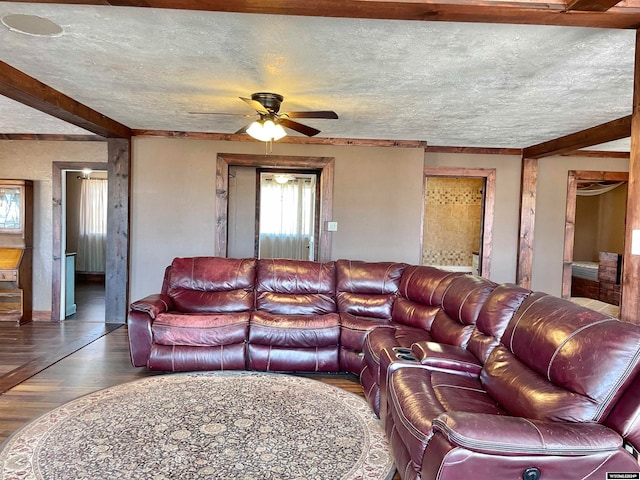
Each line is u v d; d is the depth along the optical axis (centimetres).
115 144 539
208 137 556
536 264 628
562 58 277
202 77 330
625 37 243
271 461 240
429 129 501
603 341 179
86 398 319
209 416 294
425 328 366
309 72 314
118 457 240
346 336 383
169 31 249
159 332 375
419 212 572
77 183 918
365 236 571
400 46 264
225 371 383
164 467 231
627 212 229
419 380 235
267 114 359
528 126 475
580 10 199
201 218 560
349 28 240
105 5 208
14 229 550
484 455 152
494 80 323
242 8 201
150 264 560
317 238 658
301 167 583
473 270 831
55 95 369
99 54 286
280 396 332
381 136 549
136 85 353
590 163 624
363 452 252
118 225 545
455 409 204
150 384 349
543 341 207
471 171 618
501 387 221
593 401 172
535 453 152
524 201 615
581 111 408
